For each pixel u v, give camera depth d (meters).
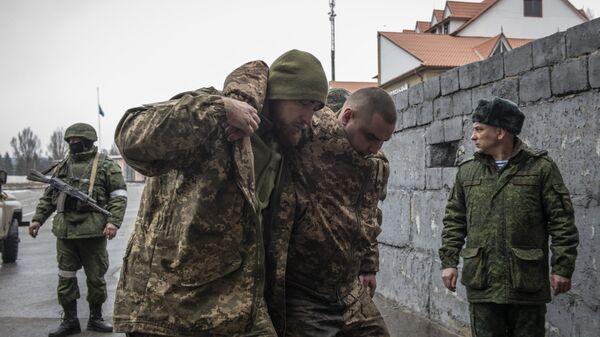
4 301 6.48
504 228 3.12
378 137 2.46
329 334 2.54
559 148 3.60
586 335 3.39
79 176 5.25
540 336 3.16
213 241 2.12
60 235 5.04
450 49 38.94
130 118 2.07
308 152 2.43
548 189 3.07
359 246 2.66
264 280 2.20
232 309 2.11
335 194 2.49
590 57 3.32
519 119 3.17
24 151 95.19
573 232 3.02
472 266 3.20
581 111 3.42
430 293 5.14
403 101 5.66
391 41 40.16
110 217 5.11
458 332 4.66
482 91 4.36
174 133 2.00
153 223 2.21
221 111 2.05
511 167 3.15
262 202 2.27
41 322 5.53
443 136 4.90
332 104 3.90
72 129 5.32
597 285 3.31
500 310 3.18
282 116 2.29
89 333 5.15
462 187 3.40
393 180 5.90
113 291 6.89
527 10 45.56
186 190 2.15
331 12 36.12
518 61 3.96
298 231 2.44
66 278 5.11
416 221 5.40
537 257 3.06
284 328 2.38
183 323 2.10
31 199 31.73
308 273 2.53
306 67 2.24
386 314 5.38
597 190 3.31
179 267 2.11
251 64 2.29
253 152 2.29
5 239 9.07
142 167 2.11
